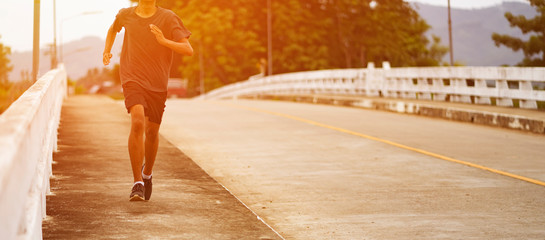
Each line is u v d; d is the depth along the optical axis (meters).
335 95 31.38
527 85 19.03
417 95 26.25
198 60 73.25
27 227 3.75
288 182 9.66
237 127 17.20
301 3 72.94
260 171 10.62
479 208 7.86
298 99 33.31
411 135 15.31
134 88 6.58
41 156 6.05
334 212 7.73
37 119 4.70
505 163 11.21
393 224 7.11
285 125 17.66
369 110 24.05
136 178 6.86
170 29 6.65
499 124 17.45
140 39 6.61
